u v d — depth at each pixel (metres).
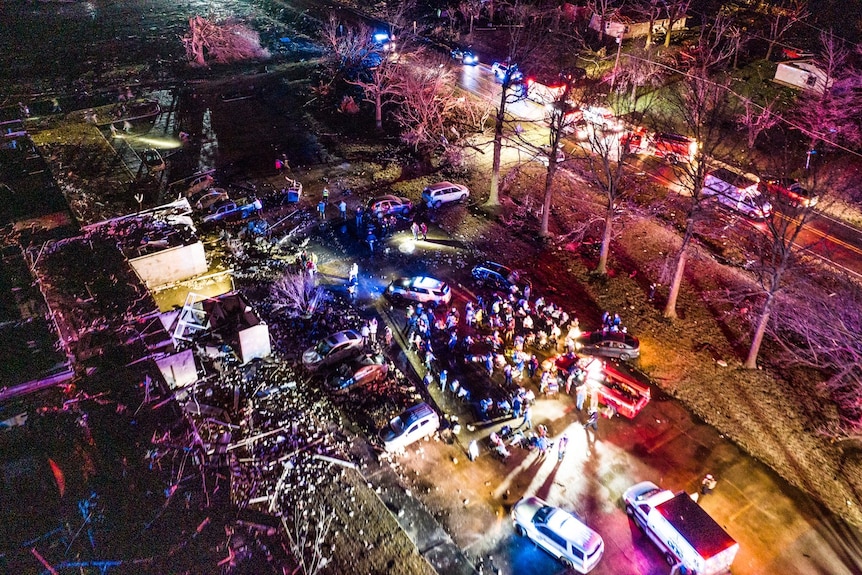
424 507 24.03
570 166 47.12
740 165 42.91
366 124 54.72
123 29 75.19
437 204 43.38
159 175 45.56
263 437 26.09
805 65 55.16
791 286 31.77
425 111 50.09
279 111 56.28
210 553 16.92
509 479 25.38
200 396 27.77
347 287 35.78
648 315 33.97
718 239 39.50
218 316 30.73
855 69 55.41
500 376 30.19
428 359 30.20
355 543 22.14
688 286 36.06
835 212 40.66
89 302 25.88
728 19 64.69
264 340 30.05
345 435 26.73
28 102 54.56
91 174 39.34
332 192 45.03
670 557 22.20
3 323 24.48
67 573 15.89
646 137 47.19
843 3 71.56
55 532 16.95
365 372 29.16
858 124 49.25
